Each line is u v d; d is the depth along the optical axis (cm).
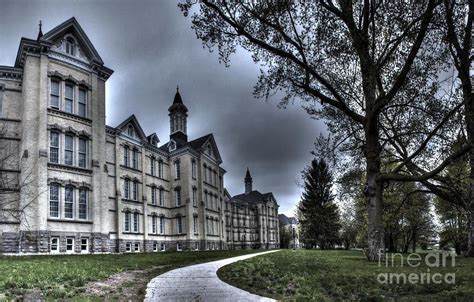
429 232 5994
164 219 5709
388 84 2077
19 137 3356
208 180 6594
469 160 2152
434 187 2330
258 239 11250
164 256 2766
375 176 2011
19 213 3092
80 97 3719
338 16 1906
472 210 2198
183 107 6731
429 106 1984
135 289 1090
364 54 1919
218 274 1523
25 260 2002
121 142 4850
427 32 1886
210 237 6419
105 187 3794
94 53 3812
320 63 2106
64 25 3562
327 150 2311
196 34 1933
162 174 5828
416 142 2234
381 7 1862
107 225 3756
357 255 2972
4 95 3403
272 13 1852
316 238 6750
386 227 3900
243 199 11769
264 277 1328
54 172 3381
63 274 1230
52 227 3288
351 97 2253
